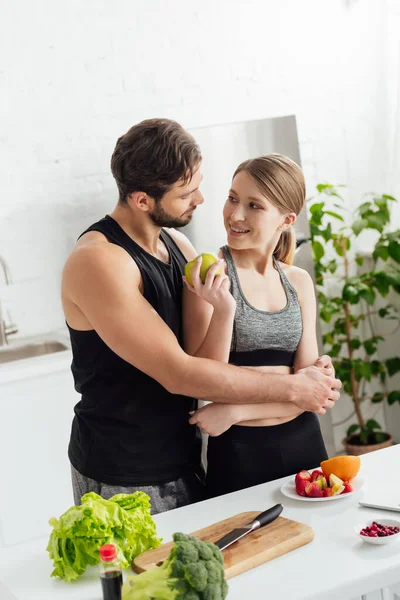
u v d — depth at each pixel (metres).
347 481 1.82
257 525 1.61
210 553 1.35
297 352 2.18
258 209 2.02
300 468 2.12
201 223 3.25
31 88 3.47
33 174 3.51
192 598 1.30
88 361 2.00
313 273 3.54
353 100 4.09
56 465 3.20
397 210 4.04
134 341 1.87
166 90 3.70
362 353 4.26
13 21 3.42
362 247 4.22
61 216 3.57
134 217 1.97
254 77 3.87
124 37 3.60
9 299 3.53
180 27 3.70
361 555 1.52
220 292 1.94
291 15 3.91
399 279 3.81
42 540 1.74
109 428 2.01
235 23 3.80
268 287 2.12
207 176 3.25
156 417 2.01
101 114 3.60
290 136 3.39
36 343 3.50
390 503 1.73
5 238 3.50
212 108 3.80
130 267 1.91
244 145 3.30
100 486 2.04
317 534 1.62
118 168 1.92
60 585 1.52
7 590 1.52
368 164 4.15
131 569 1.54
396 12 3.93
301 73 3.96
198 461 2.15
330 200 4.07
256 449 2.08
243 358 2.08
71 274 1.92
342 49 4.04
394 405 4.24
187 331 2.09
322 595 1.41
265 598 1.40
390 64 4.00
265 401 1.99
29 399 3.12
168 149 1.87
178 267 2.10
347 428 4.18
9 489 3.13
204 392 1.92
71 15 3.51
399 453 2.02
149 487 2.02
